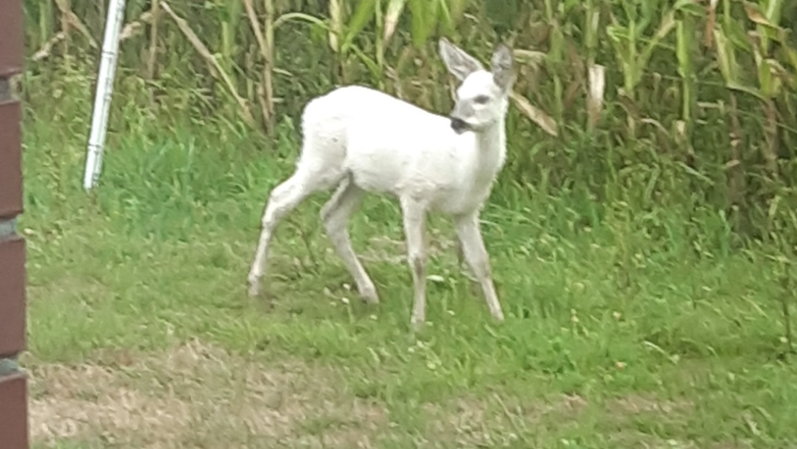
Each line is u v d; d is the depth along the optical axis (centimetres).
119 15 1062
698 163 972
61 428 649
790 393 697
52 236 931
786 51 905
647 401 696
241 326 774
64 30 1165
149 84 1131
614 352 740
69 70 1146
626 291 838
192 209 976
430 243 945
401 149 752
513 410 679
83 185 1017
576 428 654
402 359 731
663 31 927
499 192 984
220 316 799
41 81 1158
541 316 796
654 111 987
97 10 1184
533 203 970
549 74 1008
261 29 1111
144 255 898
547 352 736
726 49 905
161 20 1141
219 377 715
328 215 808
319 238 938
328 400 689
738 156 962
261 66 1110
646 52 927
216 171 1031
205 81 1136
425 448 634
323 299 830
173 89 1121
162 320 787
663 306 813
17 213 291
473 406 682
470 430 655
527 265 884
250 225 959
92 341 752
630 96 974
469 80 731
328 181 793
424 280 766
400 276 867
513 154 998
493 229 945
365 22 981
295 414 673
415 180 750
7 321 294
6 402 298
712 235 924
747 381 718
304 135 799
